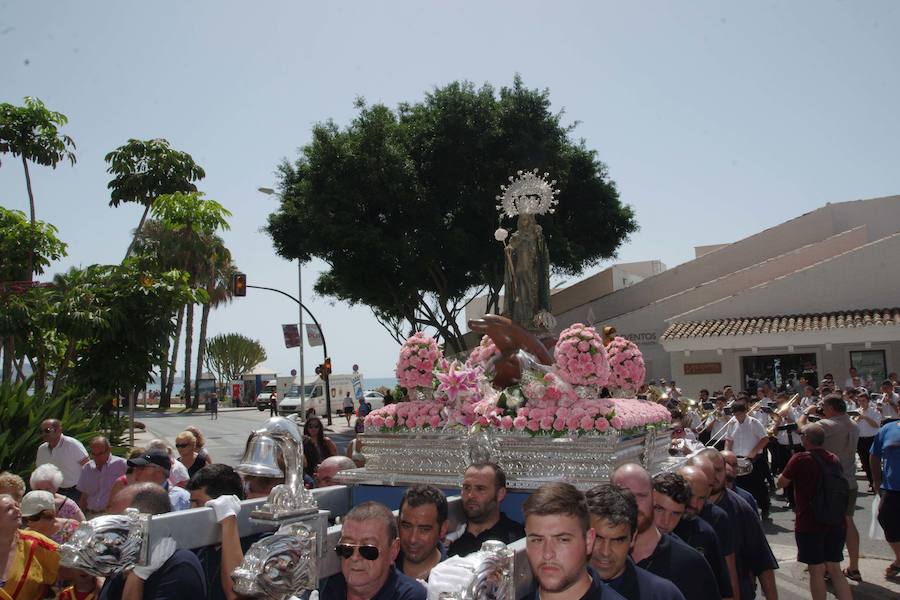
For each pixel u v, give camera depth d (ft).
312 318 112.98
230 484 15.53
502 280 100.58
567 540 9.30
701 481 16.37
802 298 86.69
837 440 30.89
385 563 10.85
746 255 103.65
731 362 85.30
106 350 51.34
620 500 11.78
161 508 13.08
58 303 49.85
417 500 13.52
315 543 9.98
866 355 79.25
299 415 134.51
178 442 28.84
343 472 20.40
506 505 18.40
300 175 102.89
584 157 102.06
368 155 93.71
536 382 19.16
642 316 98.68
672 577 13.82
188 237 118.93
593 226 103.45
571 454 18.33
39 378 54.39
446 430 19.94
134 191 76.95
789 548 34.78
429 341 20.83
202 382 198.59
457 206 96.63
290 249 100.32
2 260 60.23
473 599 7.63
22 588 16.58
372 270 94.53
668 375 96.53
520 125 97.19
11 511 16.44
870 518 40.06
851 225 100.22
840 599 24.64
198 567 11.73
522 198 35.45
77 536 10.41
